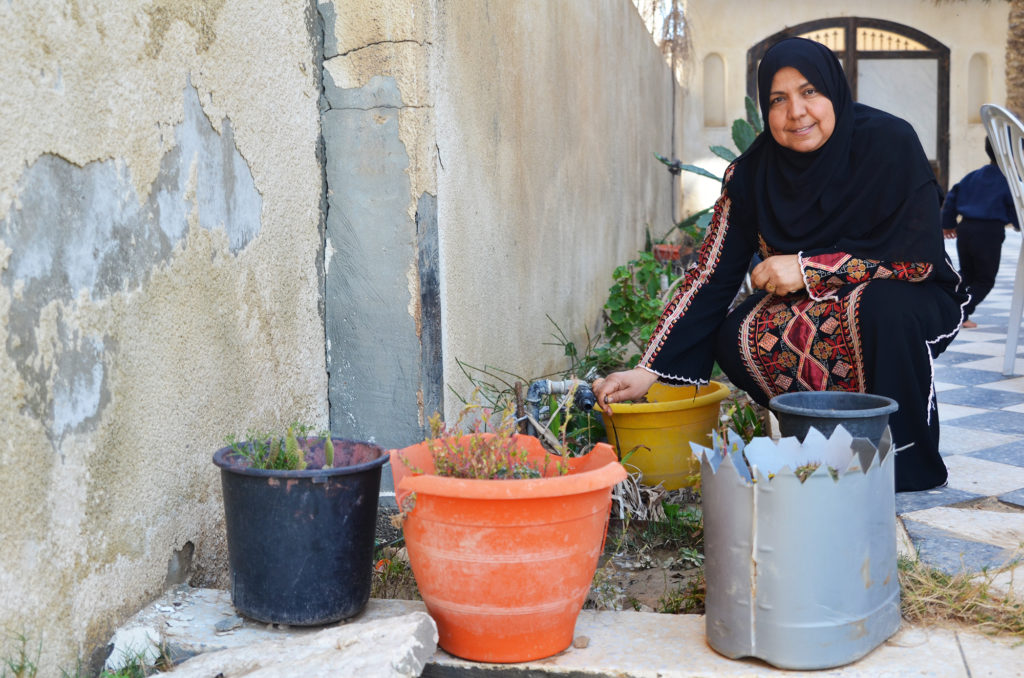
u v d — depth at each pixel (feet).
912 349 9.05
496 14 12.44
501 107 12.76
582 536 6.23
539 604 6.22
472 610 6.25
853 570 6.03
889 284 9.07
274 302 8.79
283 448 7.35
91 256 6.48
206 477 7.86
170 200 7.31
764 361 9.63
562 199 16.67
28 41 5.89
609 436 10.48
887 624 6.36
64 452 6.26
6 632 5.81
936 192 9.27
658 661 6.30
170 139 7.29
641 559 9.30
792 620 6.01
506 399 12.34
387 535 9.80
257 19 8.40
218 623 6.92
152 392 7.13
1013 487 9.53
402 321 9.55
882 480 6.22
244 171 8.27
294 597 6.72
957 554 7.72
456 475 6.59
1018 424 12.16
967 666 6.05
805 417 7.56
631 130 24.84
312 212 9.38
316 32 9.34
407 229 9.43
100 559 6.63
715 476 6.20
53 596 6.19
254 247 8.45
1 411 5.75
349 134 9.44
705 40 48.52
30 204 5.95
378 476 7.09
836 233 9.46
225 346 8.04
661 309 17.13
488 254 12.23
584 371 15.75
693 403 10.15
